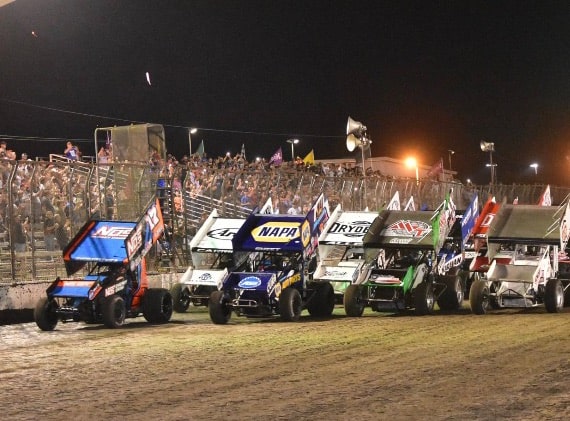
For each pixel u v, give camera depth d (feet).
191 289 63.82
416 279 60.59
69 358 40.29
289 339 45.55
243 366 36.22
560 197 150.10
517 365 34.42
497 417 25.12
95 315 53.52
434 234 61.36
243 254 61.11
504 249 63.62
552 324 49.88
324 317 59.41
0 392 31.65
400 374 33.01
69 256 55.57
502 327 48.83
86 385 32.68
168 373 34.91
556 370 33.04
